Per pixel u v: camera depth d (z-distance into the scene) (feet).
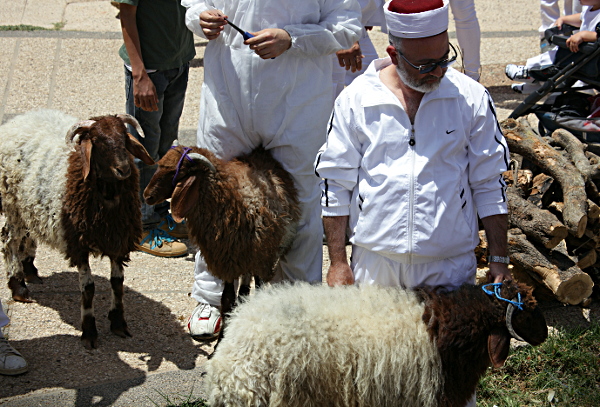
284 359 9.20
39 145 14.73
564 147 16.74
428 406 9.45
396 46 9.01
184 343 14.23
